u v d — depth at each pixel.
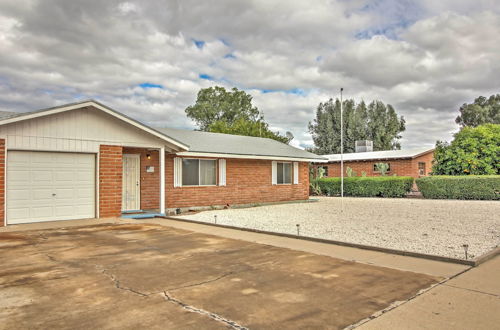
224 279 5.06
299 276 5.23
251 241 8.08
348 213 14.31
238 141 20.06
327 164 31.61
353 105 48.19
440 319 3.64
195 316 3.70
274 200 19.25
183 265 5.87
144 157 14.26
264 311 3.85
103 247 7.33
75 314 3.74
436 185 21.08
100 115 11.65
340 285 4.79
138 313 3.78
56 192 10.94
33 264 5.89
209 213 14.41
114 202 11.95
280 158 18.62
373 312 3.83
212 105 54.38
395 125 47.75
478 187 19.78
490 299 4.25
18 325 3.46
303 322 3.56
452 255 6.75
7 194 10.02
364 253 6.84
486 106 57.22
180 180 15.23
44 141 10.51
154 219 12.15
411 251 6.88
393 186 23.48
